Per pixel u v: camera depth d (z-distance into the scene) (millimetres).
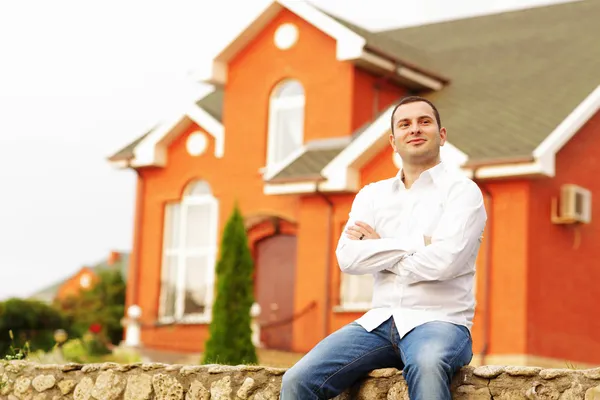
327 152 23312
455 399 6656
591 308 21266
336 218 22672
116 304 42656
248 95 25266
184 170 26188
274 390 7543
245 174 25109
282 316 24172
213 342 19828
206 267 25641
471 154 20422
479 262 20547
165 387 8023
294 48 24547
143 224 26656
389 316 6688
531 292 20156
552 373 6438
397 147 6961
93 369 8461
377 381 6926
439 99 24156
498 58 25438
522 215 20203
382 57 23469
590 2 27031
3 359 9172
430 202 6832
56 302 42500
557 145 20312
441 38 27906
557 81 23266
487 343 20312
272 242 24594
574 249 21078
